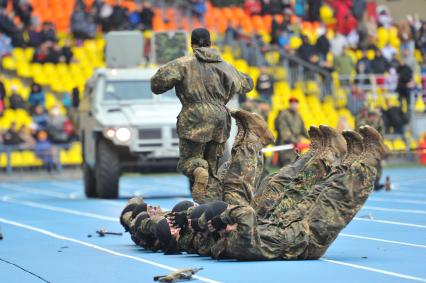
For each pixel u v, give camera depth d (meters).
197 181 28.31
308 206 23.72
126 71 51.00
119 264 23.78
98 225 35.25
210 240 24.19
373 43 83.62
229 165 27.67
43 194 56.09
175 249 25.34
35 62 75.38
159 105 50.19
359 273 21.52
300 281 20.41
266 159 56.16
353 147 23.70
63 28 80.50
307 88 78.75
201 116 28.73
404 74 78.00
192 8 83.00
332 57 81.56
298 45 81.06
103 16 78.00
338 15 84.75
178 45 50.47
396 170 71.75
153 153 48.75
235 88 29.22
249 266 22.55
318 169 24.55
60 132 71.19
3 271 23.05
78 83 75.75
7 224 36.34
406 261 23.64
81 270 22.91
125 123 48.69
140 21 78.38
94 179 51.44
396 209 40.22
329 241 23.52
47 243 29.25
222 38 79.62
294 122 52.50
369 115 48.62
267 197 24.94
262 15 85.06
